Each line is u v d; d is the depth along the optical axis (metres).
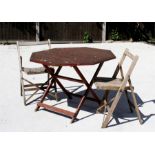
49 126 2.89
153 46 6.96
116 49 6.47
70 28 7.27
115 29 7.61
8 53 5.98
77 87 4.03
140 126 2.91
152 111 3.26
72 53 3.27
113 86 2.85
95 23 7.38
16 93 3.79
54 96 3.50
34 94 3.58
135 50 6.42
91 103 3.45
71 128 2.85
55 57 3.05
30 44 3.59
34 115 3.14
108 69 4.98
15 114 3.16
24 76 4.51
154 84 4.19
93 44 7.04
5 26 6.98
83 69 4.96
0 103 3.46
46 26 7.16
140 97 3.67
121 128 2.86
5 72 4.71
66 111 3.04
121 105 3.41
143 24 7.70
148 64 5.29
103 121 2.88
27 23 7.05
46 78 4.43
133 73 4.73
